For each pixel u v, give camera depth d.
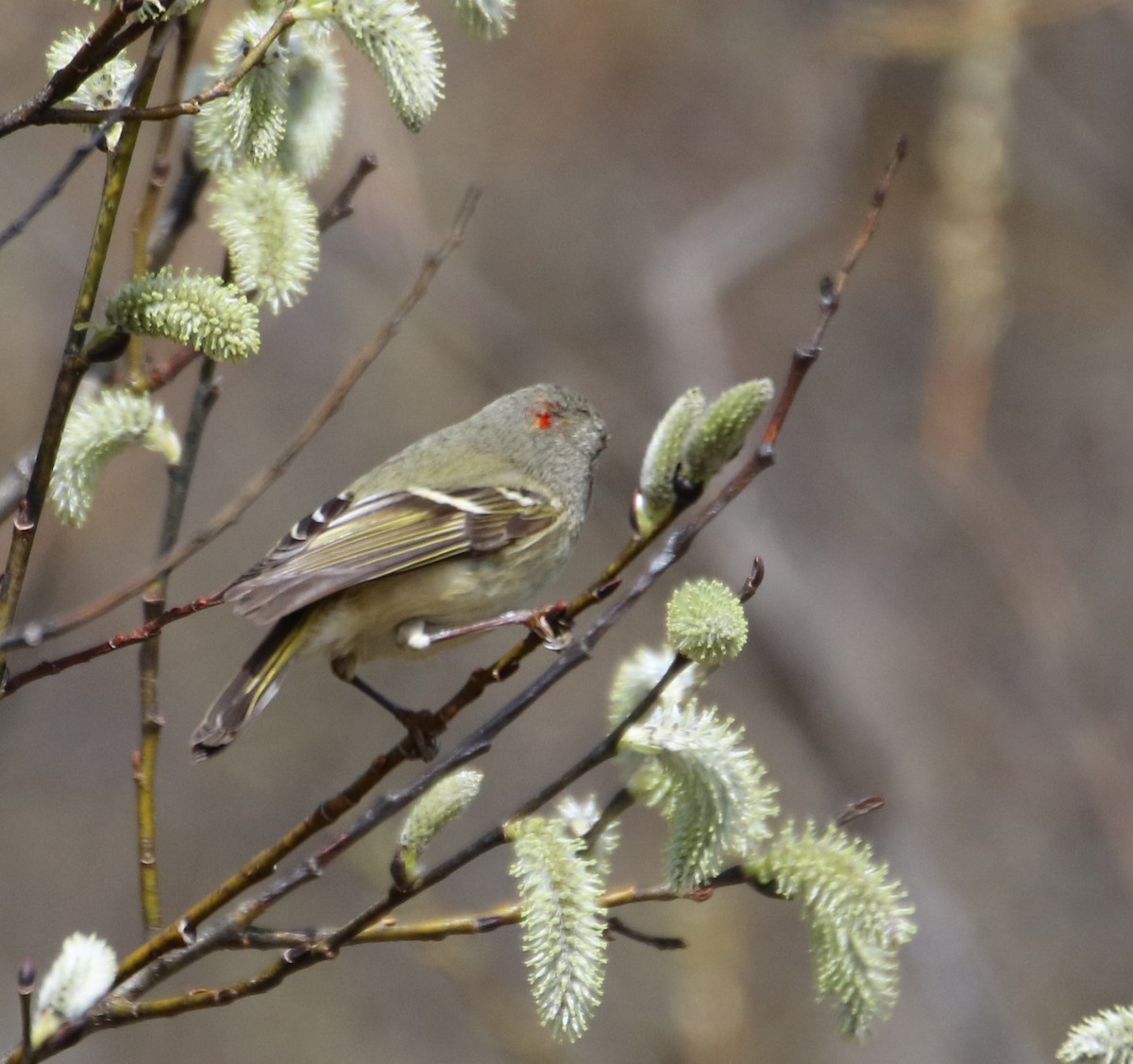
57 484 4.93
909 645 16.19
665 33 15.91
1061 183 15.35
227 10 9.23
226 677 14.38
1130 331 16.36
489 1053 13.06
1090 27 15.88
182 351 5.94
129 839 13.77
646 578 4.48
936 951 14.01
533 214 16.88
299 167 5.18
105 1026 4.57
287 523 15.16
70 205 13.00
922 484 16.97
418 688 14.77
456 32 15.36
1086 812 15.24
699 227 16.58
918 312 16.94
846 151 15.95
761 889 4.30
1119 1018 4.04
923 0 11.91
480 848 4.35
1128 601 15.95
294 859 13.64
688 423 4.82
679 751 4.27
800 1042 13.00
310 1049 12.98
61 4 10.68
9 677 4.27
